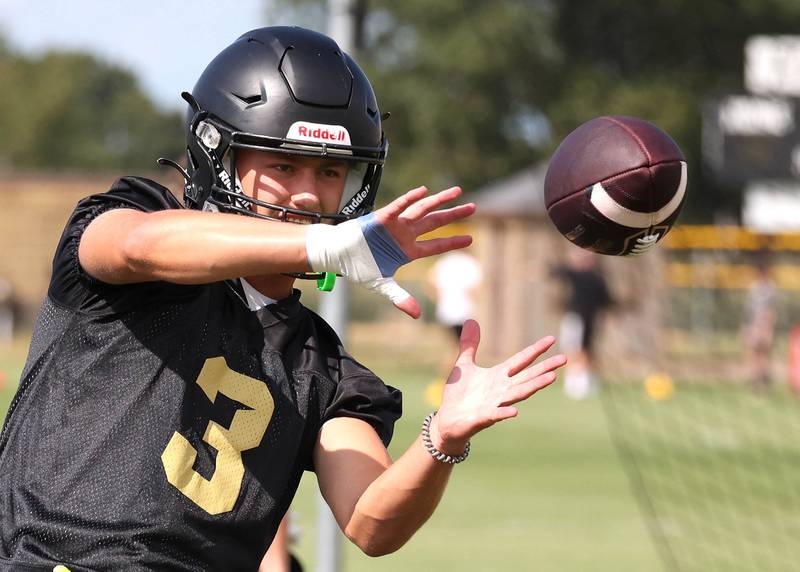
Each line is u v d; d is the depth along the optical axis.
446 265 60.69
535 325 76.56
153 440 9.40
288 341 10.27
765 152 64.94
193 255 8.48
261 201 9.93
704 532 31.47
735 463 42.91
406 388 62.62
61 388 9.51
